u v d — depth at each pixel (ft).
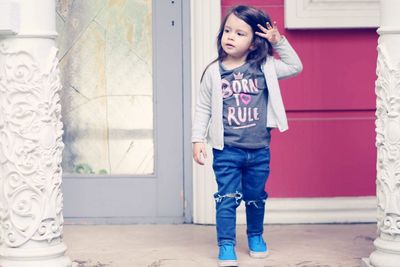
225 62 12.04
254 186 12.19
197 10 14.62
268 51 12.02
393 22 10.94
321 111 14.97
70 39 14.98
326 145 14.98
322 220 14.83
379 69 11.18
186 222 15.01
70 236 13.94
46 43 10.90
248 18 11.75
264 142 11.99
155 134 14.92
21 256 10.91
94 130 15.05
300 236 13.82
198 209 14.84
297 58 12.04
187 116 14.90
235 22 11.76
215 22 14.58
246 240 13.58
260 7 14.82
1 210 11.03
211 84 11.89
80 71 15.01
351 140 15.01
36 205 10.94
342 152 15.01
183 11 14.85
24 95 10.83
